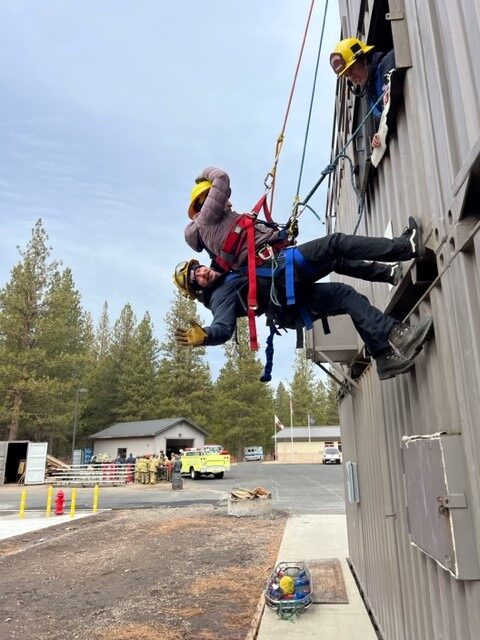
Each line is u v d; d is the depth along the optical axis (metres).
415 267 2.51
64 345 40.38
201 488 25.05
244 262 3.06
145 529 12.66
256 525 12.76
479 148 1.60
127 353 57.03
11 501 20.94
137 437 41.41
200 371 56.78
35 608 6.48
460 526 1.87
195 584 7.43
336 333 5.22
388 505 3.83
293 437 61.66
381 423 4.10
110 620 5.97
